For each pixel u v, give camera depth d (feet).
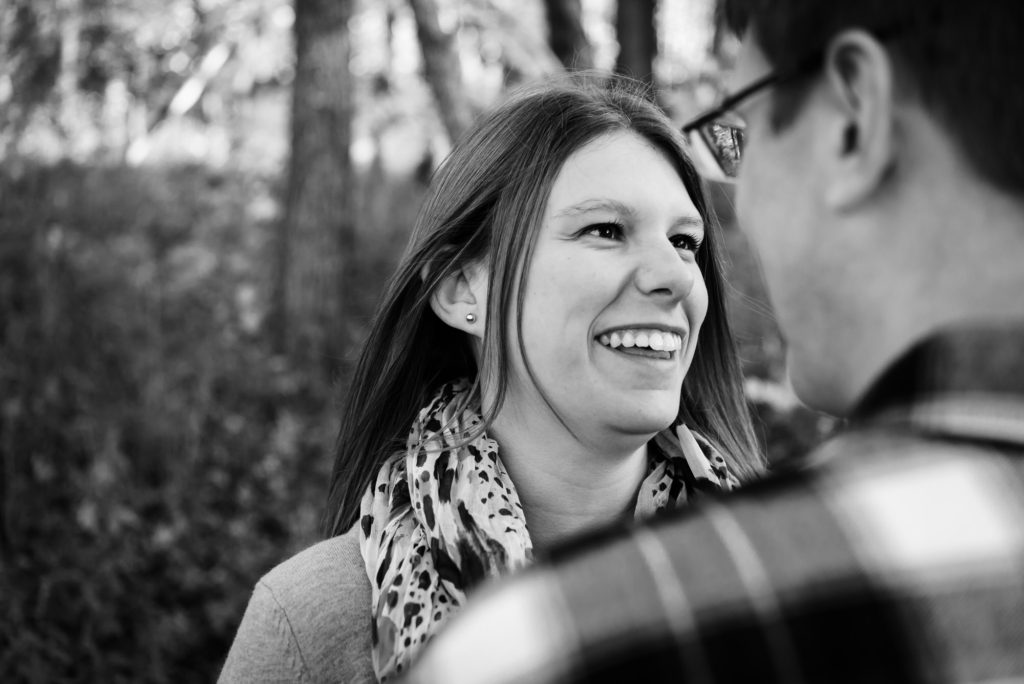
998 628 2.06
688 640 2.15
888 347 2.47
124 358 16.70
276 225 25.18
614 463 5.03
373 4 31.17
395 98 31.27
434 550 4.73
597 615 2.22
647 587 2.23
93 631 12.19
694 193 5.30
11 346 15.49
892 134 2.37
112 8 22.50
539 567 2.39
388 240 27.22
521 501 5.08
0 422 14.44
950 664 2.04
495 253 4.93
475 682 2.25
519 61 27.14
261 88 31.60
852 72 2.43
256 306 21.54
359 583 4.93
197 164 28.40
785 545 2.20
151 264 19.76
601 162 4.88
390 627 4.62
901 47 2.34
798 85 2.56
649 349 4.85
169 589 13.37
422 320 5.48
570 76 5.71
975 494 2.18
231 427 16.90
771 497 2.32
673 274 4.75
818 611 2.11
